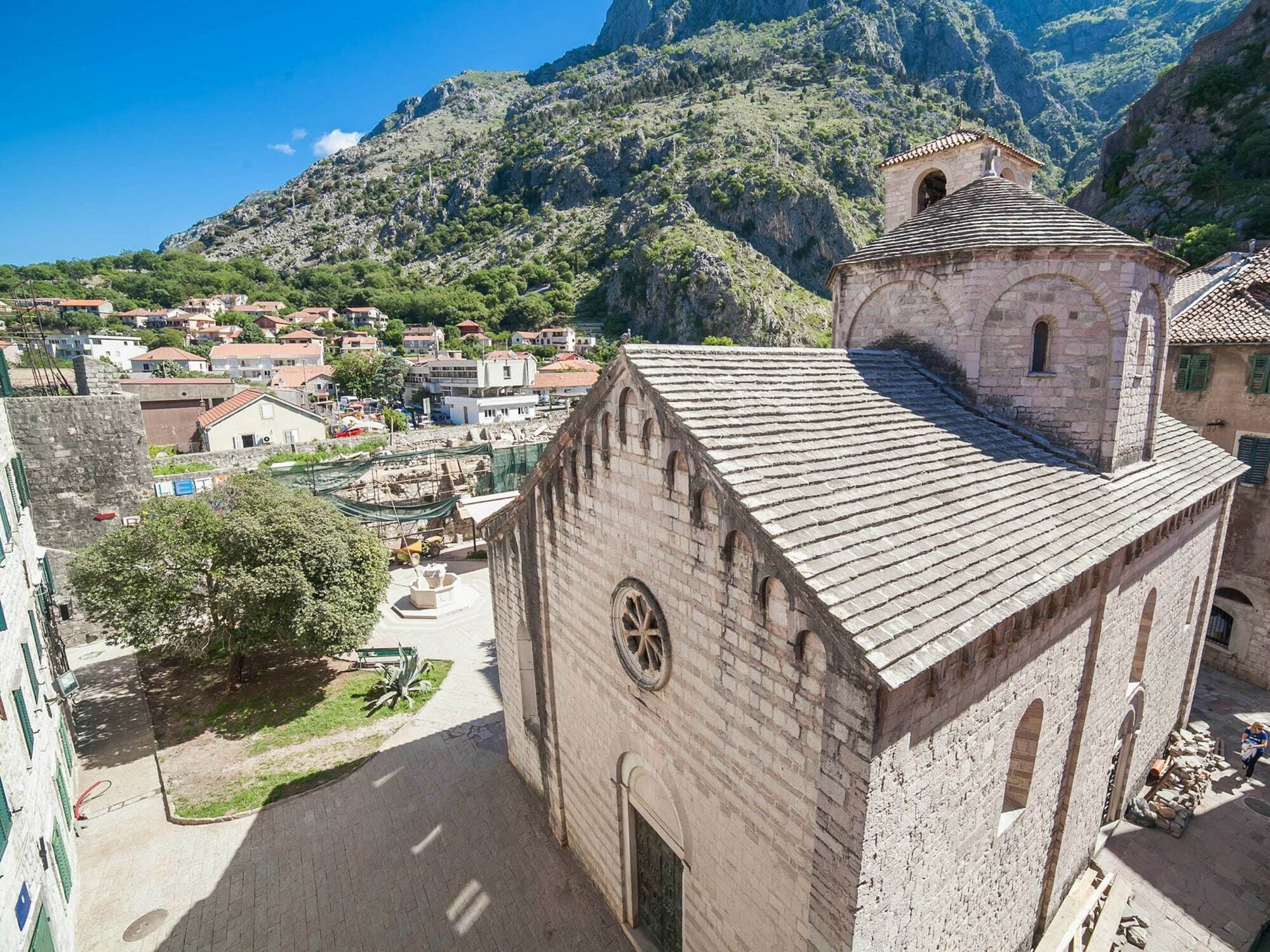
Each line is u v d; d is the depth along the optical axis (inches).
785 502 326.3
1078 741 497.7
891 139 7017.7
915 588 309.4
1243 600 947.3
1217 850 625.9
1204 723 837.8
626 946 515.2
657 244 5866.1
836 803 294.8
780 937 347.6
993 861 425.4
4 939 354.9
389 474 1620.3
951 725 337.4
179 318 5812.0
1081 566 394.6
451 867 597.3
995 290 569.6
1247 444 921.5
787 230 5935.0
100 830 652.7
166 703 895.1
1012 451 515.5
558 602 553.0
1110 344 539.5
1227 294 991.0
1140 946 524.4
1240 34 2819.9
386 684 904.9
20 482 752.3
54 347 4488.2
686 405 370.3
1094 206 3159.5
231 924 542.6
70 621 1058.1
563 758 594.9
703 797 398.3
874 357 587.5
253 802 689.0
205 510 860.0
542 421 2805.1
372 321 6653.5
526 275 7214.6
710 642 364.8
